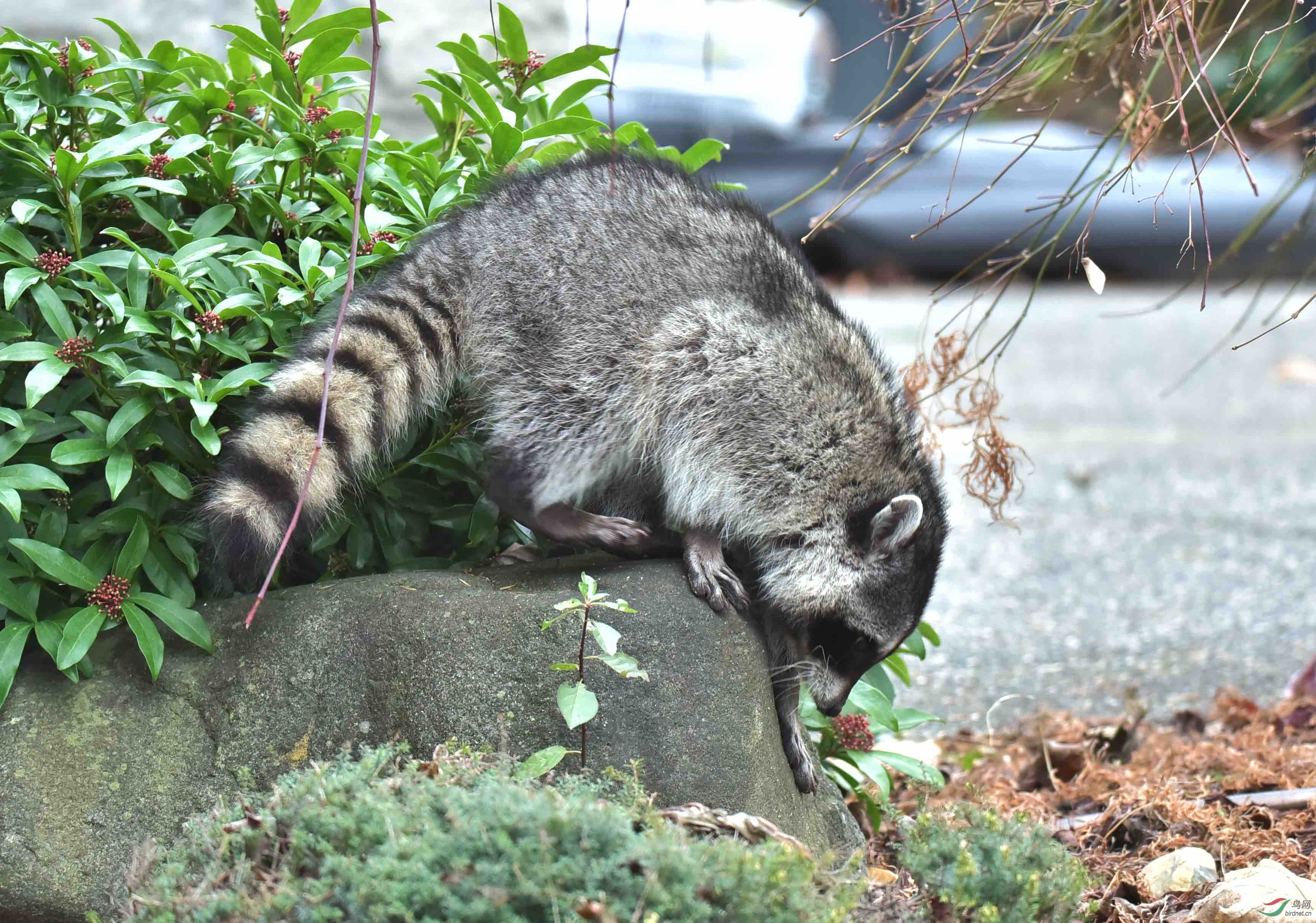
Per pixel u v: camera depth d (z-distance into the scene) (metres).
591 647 3.67
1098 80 6.70
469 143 4.84
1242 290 18.11
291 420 3.86
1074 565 8.45
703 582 3.97
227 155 4.21
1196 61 4.31
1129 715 5.89
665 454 4.41
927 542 4.64
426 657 3.68
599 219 4.42
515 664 3.65
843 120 17.17
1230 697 5.94
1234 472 10.48
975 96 6.84
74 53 4.06
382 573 4.34
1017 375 13.82
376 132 4.94
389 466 4.31
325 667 3.76
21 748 3.64
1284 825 4.48
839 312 4.72
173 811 3.64
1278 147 6.23
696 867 2.53
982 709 6.24
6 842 3.51
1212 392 13.26
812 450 4.44
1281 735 5.70
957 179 17.00
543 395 4.34
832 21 17.27
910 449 4.72
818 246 17.48
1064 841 4.52
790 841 3.03
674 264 4.40
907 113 4.90
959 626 7.43
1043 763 5.41
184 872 2.86
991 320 16.02
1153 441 11.46
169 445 3.96
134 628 3.71
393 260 4.34
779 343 4.42
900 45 15.55
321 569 4.39
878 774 4.50
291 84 4.37
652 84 15.73
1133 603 7.69
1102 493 10.04
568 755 3.56
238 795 3.46
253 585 4.00
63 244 4.14
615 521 4.38
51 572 3.68
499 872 2.47
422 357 4.22
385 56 9.41
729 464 4.39
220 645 3.85
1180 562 8.40
